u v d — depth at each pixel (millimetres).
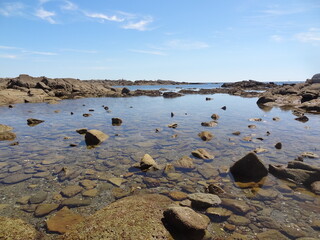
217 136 4004
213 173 2436
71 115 6582
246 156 2393
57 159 2865
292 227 1553
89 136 3643
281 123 5234
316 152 3092
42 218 1660
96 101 11781
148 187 2141
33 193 2018
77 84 18156
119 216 1502
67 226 1551
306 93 9914
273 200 1899
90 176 2373
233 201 1856
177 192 2033
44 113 7035
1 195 1979
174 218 1460
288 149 3236
